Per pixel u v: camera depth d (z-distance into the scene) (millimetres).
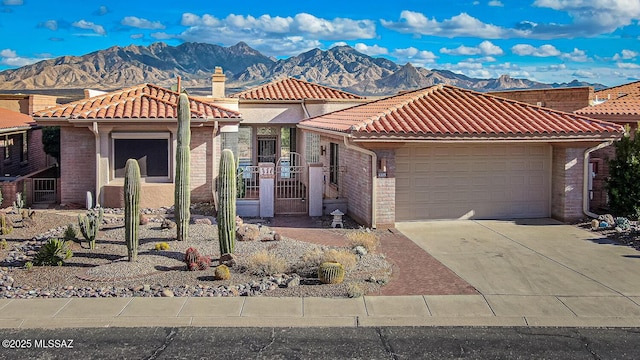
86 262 13344
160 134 20344
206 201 21188
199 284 11750
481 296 11234
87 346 8914
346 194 20078
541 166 19000
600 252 14617
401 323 9938
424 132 16875
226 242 13258
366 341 9203
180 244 14508
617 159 18750
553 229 17359
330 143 22547
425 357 8656
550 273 12781
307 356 8648
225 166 13164
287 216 19609
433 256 14211
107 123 19734
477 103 20125
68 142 20578
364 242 14500
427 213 18438
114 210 19375
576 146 18234
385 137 16688
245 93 28438
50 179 21047
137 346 8938
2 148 25656
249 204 19500
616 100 24328
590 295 11352
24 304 10609
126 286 11625
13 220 17547
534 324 9961
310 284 11758
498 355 8750
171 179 20578
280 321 9945
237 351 8797
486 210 18766
